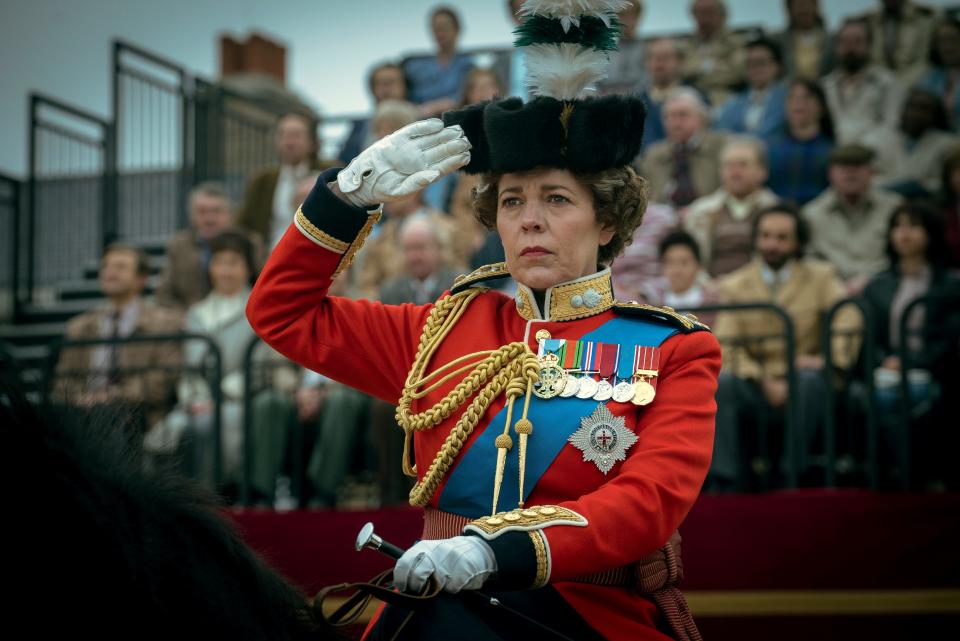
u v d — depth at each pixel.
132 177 28.72
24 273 28.14
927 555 14.40
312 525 14.91
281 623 5.13
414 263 17.84
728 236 19.11
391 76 25.19
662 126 22.66
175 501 4.96
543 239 6.06
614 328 6.15
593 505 5.40
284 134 23.25
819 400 15.84
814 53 23.91
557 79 6.00
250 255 18.70
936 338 16.45
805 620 14.38
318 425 16.84
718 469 15.56
